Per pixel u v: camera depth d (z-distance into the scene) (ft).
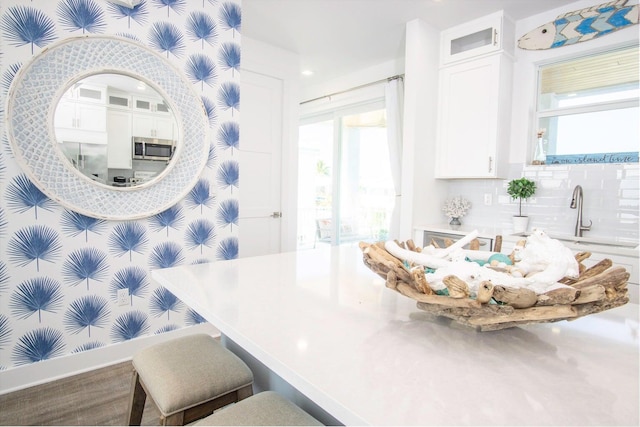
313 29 11.00
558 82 9.89
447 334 2.74
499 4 9.33
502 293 2.23
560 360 2.35
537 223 9.99
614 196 8.76
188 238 8.39
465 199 11.32
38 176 6.40
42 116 6.38
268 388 4.16
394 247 3.27
